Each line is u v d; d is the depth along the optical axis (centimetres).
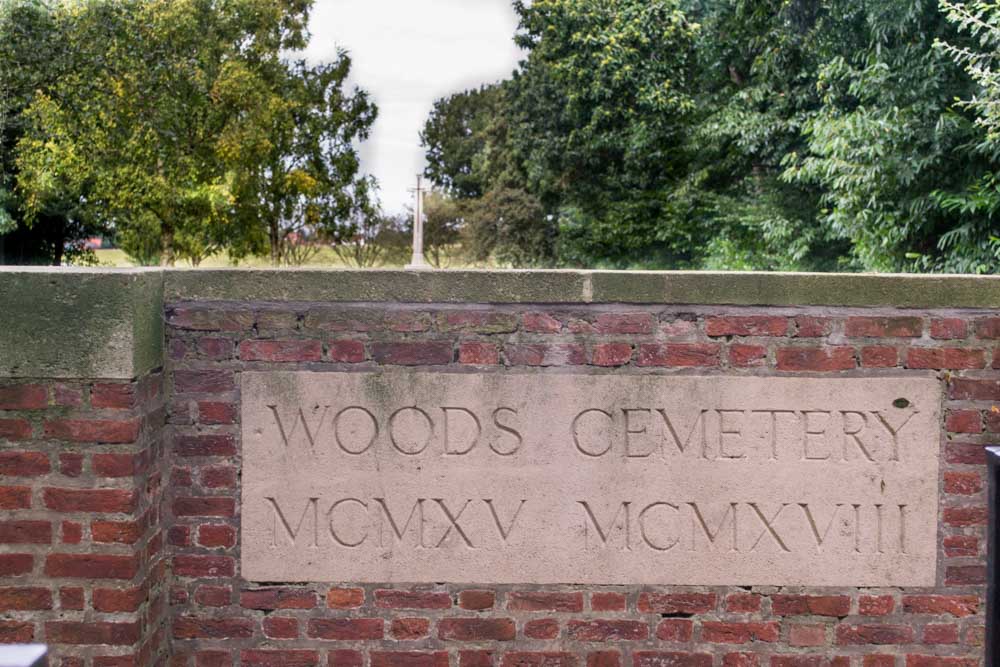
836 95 1246
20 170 2072
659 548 302
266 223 2831
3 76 1884
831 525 301
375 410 301
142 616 280
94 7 1984
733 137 1672
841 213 1163
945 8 877
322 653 302
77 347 268
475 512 302
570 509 302
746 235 1709
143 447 281
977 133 1018
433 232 3862
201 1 2177
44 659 129
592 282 298
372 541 302
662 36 1792
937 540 300
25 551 273
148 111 2130
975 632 301
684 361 300
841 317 299
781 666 302
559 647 303
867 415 299
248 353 300
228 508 301
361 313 300
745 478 300
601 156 1986
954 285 296
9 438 271
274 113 2431
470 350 300
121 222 2298
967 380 298
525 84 2234
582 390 300
